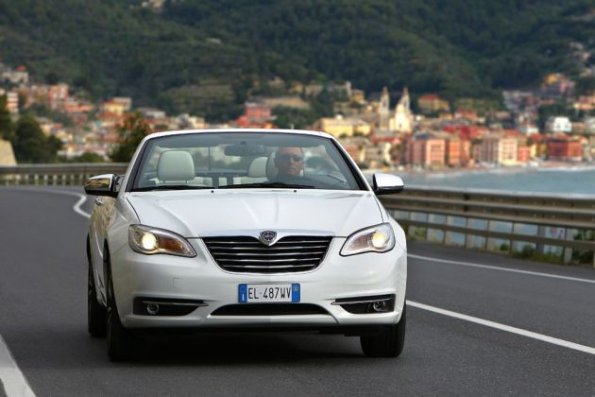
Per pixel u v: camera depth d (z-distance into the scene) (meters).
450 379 16.77
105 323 20.92
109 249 18.11
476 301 27.38
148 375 16.97
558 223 39.94
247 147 19.80
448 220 47.34
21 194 88.12
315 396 15.43
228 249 17.05
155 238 17.28
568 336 21.47
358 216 17.73
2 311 25.06
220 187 19.08
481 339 20.92
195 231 17.19
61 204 73.69
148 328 17.19
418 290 29.81
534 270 36.44
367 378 16.77
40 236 48.12
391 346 18.31
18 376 16.98
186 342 20.16
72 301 26.88
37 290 29.14
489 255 42.66
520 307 26.22
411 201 50.09
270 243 16.97
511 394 15.70
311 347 19.62
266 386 16.11
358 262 17.19
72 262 37.00
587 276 34.72
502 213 43.50
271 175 19.30
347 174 19.56
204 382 16.41
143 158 19.70
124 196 18.94
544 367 17.91
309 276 16.94
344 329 17.25
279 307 16.95
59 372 17.31
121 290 17.45
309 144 20.02
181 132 20.27
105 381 16.53
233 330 17.09
